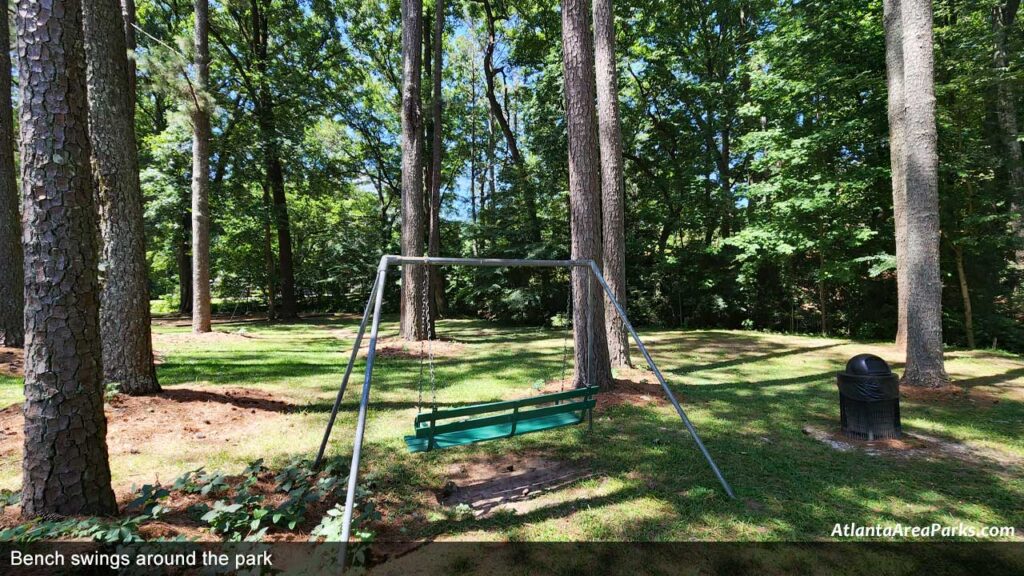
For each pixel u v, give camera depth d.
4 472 3.39
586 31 6.05
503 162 19.28
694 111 16.09
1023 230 10.63
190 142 15.24
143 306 5.30
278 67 17.12
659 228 17.67
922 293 6.34
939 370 6.29
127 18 8.52
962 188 10.54
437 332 13.96
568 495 3.32
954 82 9.81
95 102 4.93
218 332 12.62
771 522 2.91
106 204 5.02
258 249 20.88
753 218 13.83
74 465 2.62
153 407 4.89
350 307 24.59
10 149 7.93
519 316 16.31
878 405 4.42
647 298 16.41
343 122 20.97
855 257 12.34
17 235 7.98
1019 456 4.02
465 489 3.46
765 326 15.44
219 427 4.62
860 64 11.57
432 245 15.30
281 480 3.32
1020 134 10.39
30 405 2.57
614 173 7.50
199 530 2.69
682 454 4.04
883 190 11.86
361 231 24.19
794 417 5.16
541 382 6.66
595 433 4.62
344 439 4.39
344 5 18.86
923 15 6.15
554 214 17.20
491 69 19.31
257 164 16.94
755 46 13.04
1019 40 10.09
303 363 8.46
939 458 3.97
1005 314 11.82
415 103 10.58
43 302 2.55
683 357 9.28
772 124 13.94
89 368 2.69
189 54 10.17
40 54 2.46
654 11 15.30
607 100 7.44
